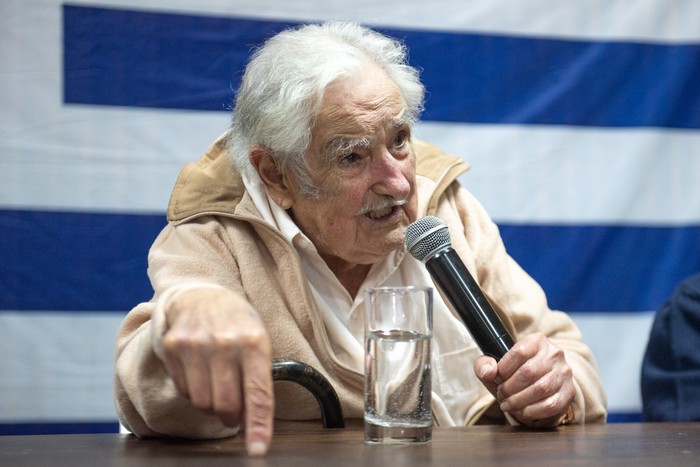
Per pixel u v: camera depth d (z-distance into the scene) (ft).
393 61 7.00
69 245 9.79
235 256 7.10
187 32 10.03
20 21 9.70
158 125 9.97
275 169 7.01
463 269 5.95
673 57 10.91
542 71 10.71
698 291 8.55
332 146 6.56
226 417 4.31
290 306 7.06
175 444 5.33
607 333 10.80
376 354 5.12
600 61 10.80
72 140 9.80
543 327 7.62
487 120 10.60
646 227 10.85
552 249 10.70
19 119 9.70
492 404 7.44
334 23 7.27
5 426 9.70
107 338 9.86
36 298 9.73
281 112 6.64
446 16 10.52
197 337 4.33
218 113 10.10
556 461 4.62
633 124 10.85
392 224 6.75
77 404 9.81
